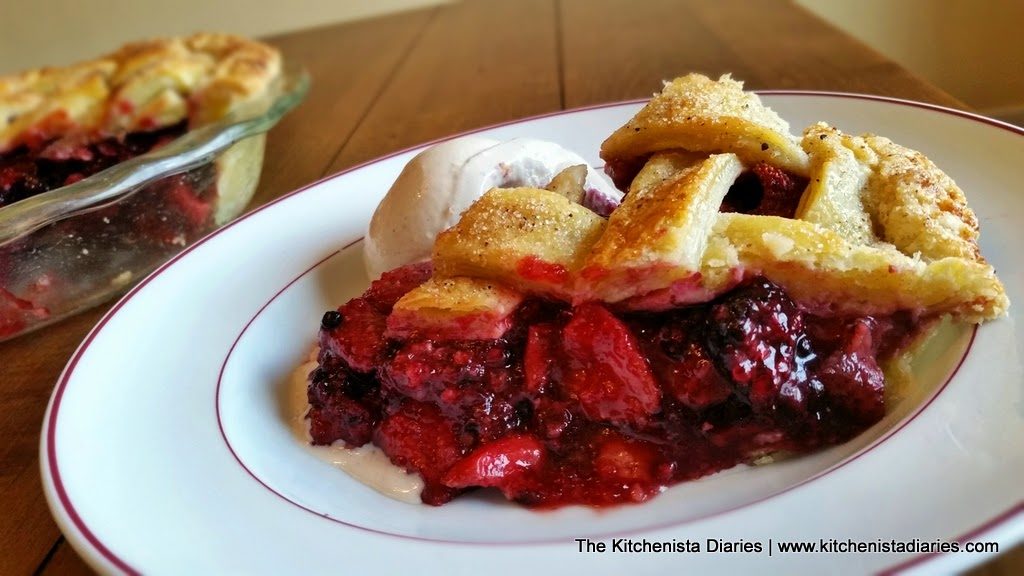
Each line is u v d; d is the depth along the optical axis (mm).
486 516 201
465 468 203
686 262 199
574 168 248
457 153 270
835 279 202
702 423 201
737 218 206
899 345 206
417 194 265
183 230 311
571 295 209
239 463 203
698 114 231
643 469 203
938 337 203
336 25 690
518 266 212
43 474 191
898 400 198
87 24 796
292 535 181
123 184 285
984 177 238
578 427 208
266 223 284
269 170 364
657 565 164
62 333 269
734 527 168
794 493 172
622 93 382
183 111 415
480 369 209
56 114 399
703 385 197
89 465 198
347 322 227
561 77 423
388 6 822
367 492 211
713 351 195
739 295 198
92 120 408
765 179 223
